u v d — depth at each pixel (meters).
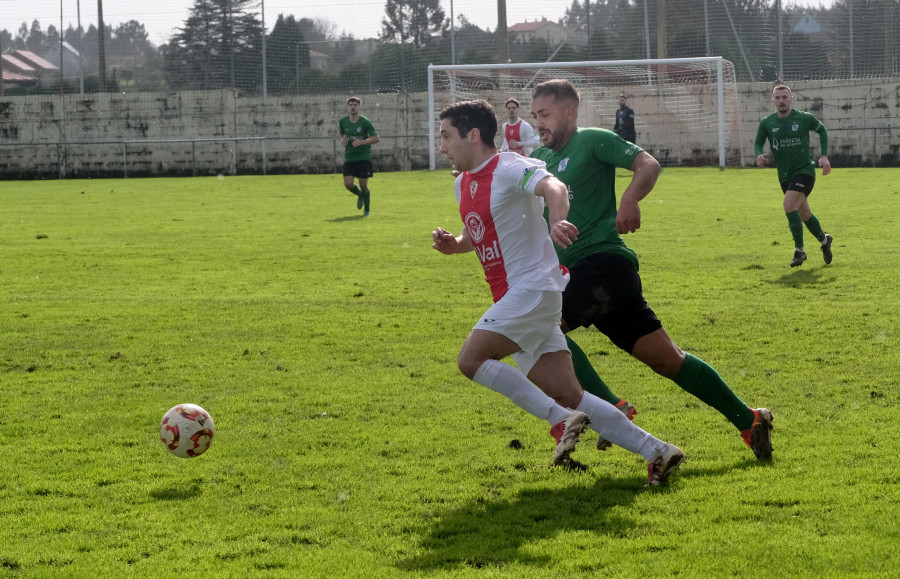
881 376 7.37
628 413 5.57
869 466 5.33
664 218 19.03
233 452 5.89
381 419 6.56
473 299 11.14
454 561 4.24
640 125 37.56
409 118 38.53
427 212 21.55
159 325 9.89
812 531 4.41
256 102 38.88
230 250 15.62
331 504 5.00
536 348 5.07
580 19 38.59
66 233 18.23
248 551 4.38
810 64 37.47
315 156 38.97
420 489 5.19
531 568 4.11
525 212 4.97
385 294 11.52
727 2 37.53
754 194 24.38
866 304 10.20
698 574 3.97
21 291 12.03
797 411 6.55
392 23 38.91
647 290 11.38
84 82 40.00
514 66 36.34
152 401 7.10
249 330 9.61
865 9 36.69
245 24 39.16
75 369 8.16
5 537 4.60
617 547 4.30
